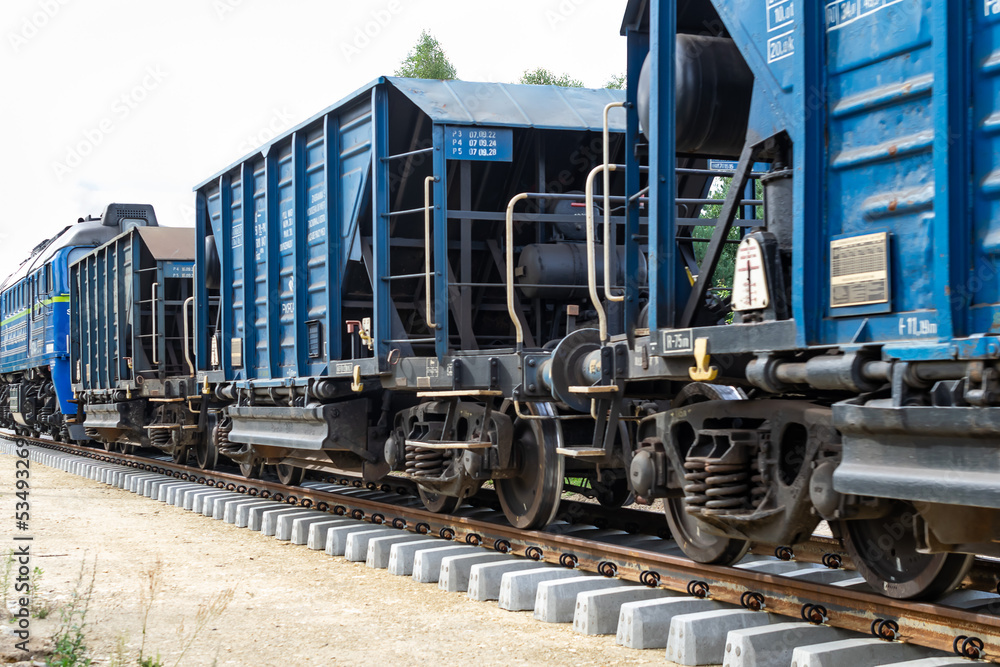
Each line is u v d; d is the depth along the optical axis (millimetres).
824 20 4785
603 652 5703
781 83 4941
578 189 9344
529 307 9469
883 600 5051
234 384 12977
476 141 8492
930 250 4191
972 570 6129
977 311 4012
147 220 23734
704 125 5934
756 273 5125
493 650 5801
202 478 15211
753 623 5562
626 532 8609
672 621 5520
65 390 22484
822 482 4918
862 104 4527
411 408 9352
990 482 3834
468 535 8516
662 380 7129
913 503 4574
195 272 14844
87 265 20781
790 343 4801
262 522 11297
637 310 6801
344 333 10422
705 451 5859
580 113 9062
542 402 7855
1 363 30328
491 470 8172
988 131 3986
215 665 5398
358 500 10570
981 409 3828
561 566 7465
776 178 5199
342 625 6520
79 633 5855
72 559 9133
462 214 8555
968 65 4070
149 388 16172
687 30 6508
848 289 4586
